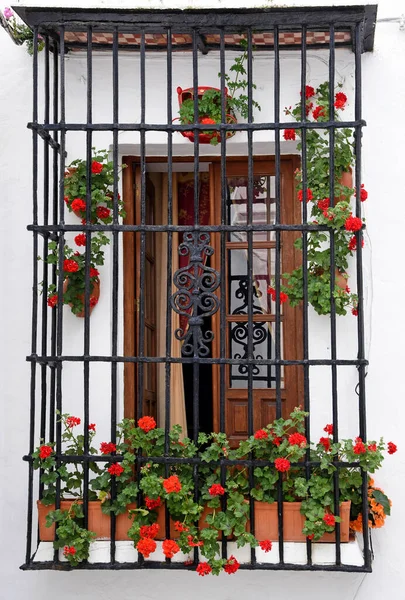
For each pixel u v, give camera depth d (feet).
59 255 13.84
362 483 13.43
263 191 15.94
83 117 15.52
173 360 13.50
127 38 14.80
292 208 15.66
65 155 15.01
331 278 13.48
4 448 15.20
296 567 13.30
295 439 13.06
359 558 13.44
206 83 15.34
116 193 13.71
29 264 15.40
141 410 13.61
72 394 15.15
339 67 15.14
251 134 13.55
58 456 13.64
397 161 14.92
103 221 15.01
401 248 14.82
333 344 13.46
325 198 14.20
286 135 14.58
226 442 13.44
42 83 15.64
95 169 14.28
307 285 13.64
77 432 15.07
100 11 13.55
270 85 15.23
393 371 14.66
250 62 13.57
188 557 13.69
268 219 15.90
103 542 13.75
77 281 14.83
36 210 13.84
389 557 14.47
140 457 13.60
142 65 13.58
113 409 13.58
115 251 13.64
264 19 13.50
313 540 13.41
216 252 15.97
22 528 15.10
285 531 13.56
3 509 15.15
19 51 15.72
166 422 13.51
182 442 13.82
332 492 13.60
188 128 13.56
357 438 13.20
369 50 15.01
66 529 13.39
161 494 13.28
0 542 15.10
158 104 15.42
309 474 13.38
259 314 15.74
